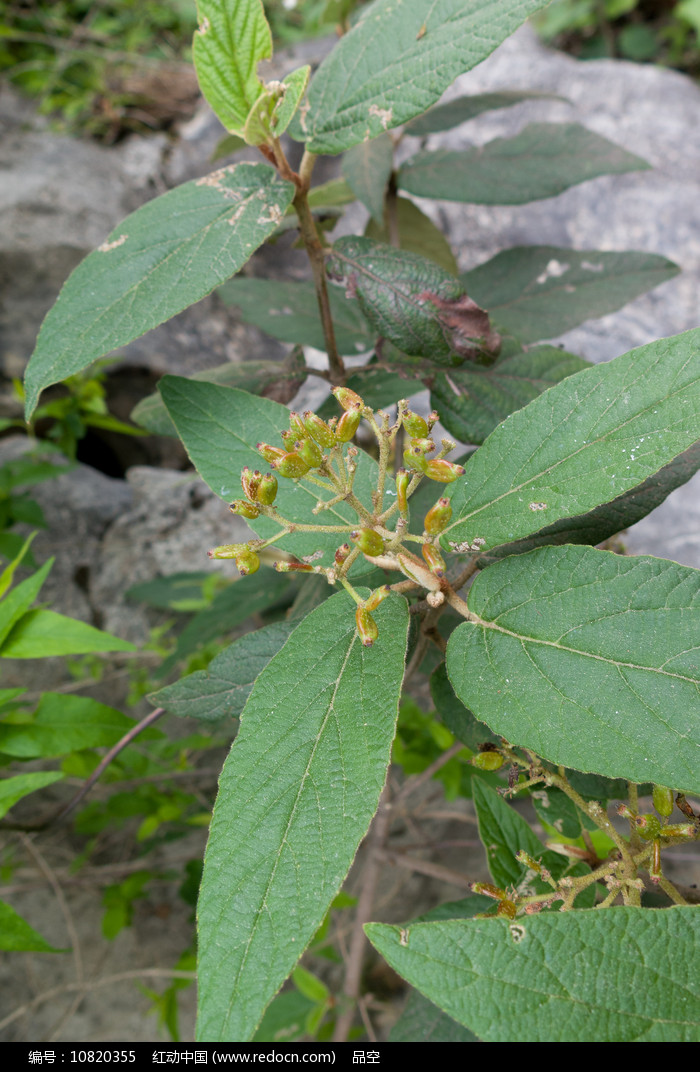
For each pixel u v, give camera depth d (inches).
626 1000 8.4
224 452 11.6
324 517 11.2
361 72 11.9
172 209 12.1
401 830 27.6
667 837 10.5
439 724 20.7
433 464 9.5
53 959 24.8
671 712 9.0
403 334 13.3
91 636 15.0
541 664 9.6
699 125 33.3
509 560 10.1
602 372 10.1
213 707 12.7
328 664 9.9
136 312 11.6
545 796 12.7
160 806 23.3
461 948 8.6
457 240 33.3
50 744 14.7
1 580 15.9
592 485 9.8
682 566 9.5
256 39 10.9
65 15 46.1
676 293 31.0
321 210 17.3
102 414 27.7
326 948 22.4
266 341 34.4
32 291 32.5
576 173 18.7
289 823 9.1
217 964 8.5
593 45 49.5
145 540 30.2
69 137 37.9
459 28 11.3
